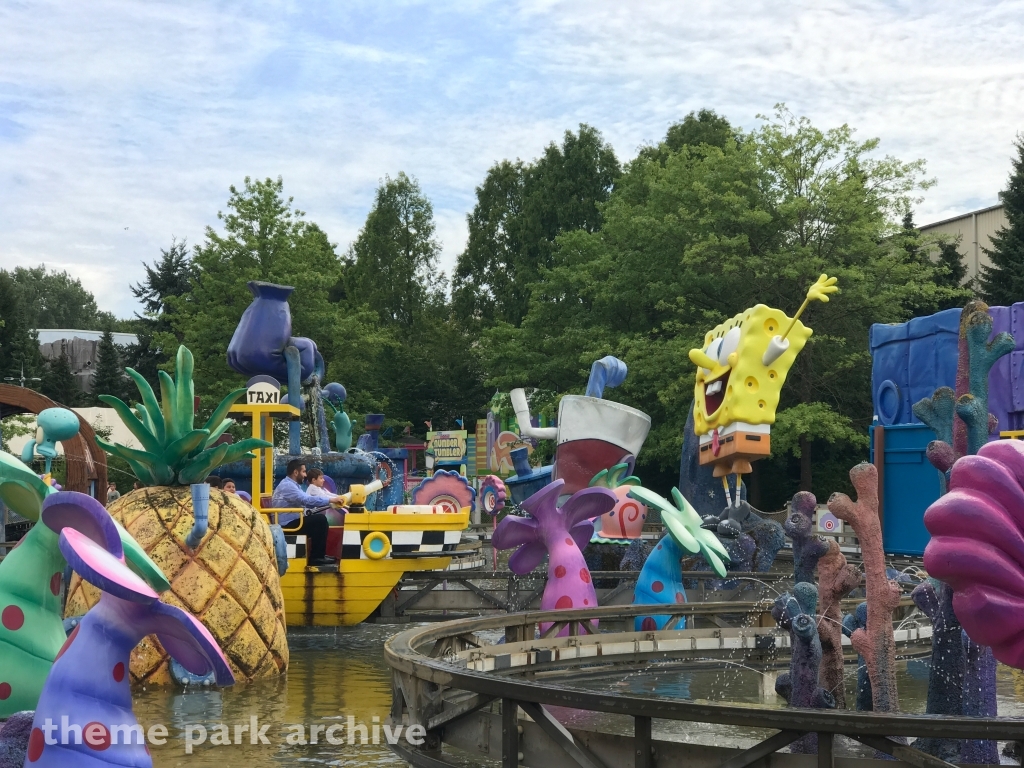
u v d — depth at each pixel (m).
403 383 47.75
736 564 13.59
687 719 4.98
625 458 15.10
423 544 13.92
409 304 54.06
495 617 9.48
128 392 54.94
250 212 35.00
